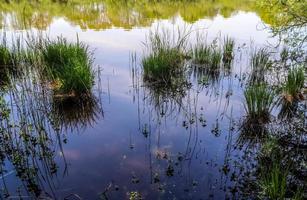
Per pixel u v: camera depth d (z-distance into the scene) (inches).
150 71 355.9
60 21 702.5
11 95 311.1
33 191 176.9
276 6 283.9
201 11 855.7
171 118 270.5
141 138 236.7
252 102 259.0
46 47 368.2
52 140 232.2
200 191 177.9
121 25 650.8
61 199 170.7
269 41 508.4
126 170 196.7
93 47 478.3
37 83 323.3
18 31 561.9
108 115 276.7
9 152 212.2
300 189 172.2
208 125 257.1
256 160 207.3
